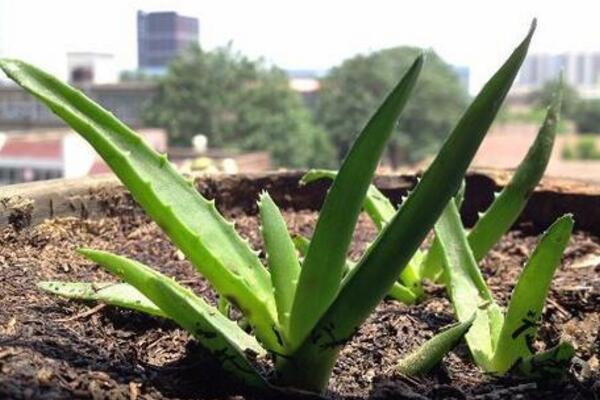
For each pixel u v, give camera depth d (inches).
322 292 14.7
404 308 21.3
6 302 17.9
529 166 22.3
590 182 30.9
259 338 15.7
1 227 22.8
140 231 26.5
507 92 13.7
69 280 20.5
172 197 15.9
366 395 16.1
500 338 17.3
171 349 17.5
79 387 13.7
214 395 15.0
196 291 21.4
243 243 16.3
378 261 14.4
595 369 17.6
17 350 14.7
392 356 18.0
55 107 14.3
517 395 15.8
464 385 16.7
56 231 24.1
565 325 20.1
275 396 15.1
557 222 16.1
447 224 20.5
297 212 32.0
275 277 15.5
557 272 24.7
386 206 23.5
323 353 15.2
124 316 18.6
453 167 13.9
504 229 22.8
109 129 15.4
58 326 17.1
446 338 16.4
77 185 25.7
